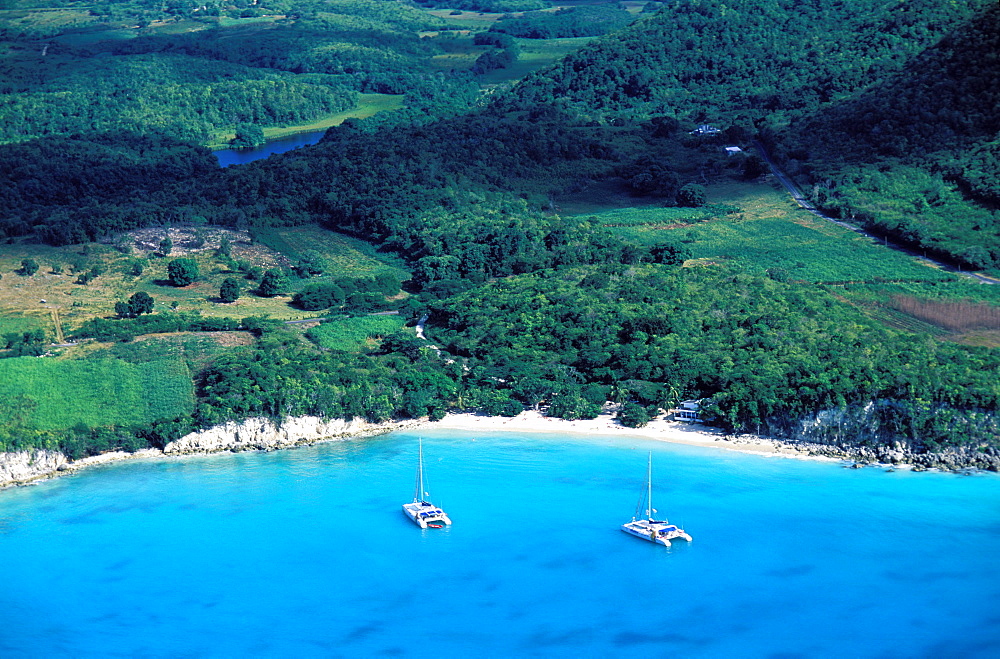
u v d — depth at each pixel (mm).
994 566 140250
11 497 164625
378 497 162750
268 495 163875
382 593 137500
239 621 132250
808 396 175750
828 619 130375
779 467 168500
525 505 159000
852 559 142250
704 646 126375
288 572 142500
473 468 172000
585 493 162125
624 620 131250
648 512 154250
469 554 146000
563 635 128625
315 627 131375
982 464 165500
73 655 126062
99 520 156500
